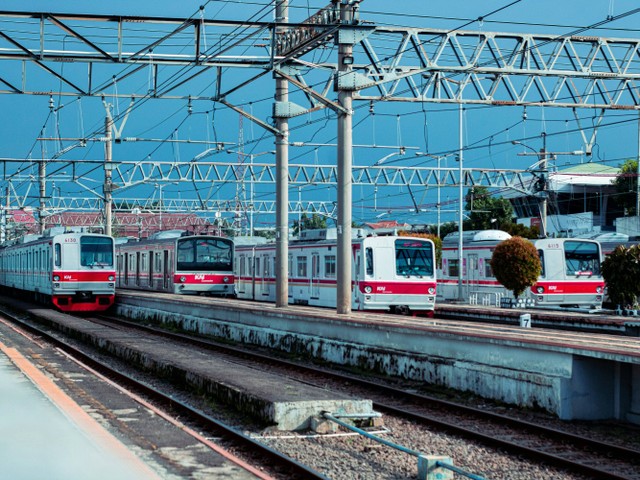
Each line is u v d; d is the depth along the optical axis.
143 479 7.72
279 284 26.02
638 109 25.08
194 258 38.09
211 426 12.50
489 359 15.42
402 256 28.80
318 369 19.14
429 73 23.39
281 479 9.70
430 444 11.75
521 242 34.22
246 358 22.34
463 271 40.47
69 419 10.59
